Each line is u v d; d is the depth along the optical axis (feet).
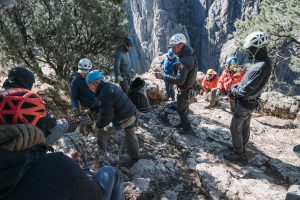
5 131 4.61
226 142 22.99
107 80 44.45
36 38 42.91
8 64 44.01
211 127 25.49
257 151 22.84
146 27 341.00
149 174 18.80
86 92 22.45
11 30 41.29
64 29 42.14
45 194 4.69
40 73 43.91
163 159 20.40
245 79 18.06
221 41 315.58
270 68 17.71
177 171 19.51
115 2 44.78
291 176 18.99
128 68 28.73
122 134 23.31
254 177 19.07
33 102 5.22
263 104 31.27
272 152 22.76
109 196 7.69
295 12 51.52
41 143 5.19
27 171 4.74
